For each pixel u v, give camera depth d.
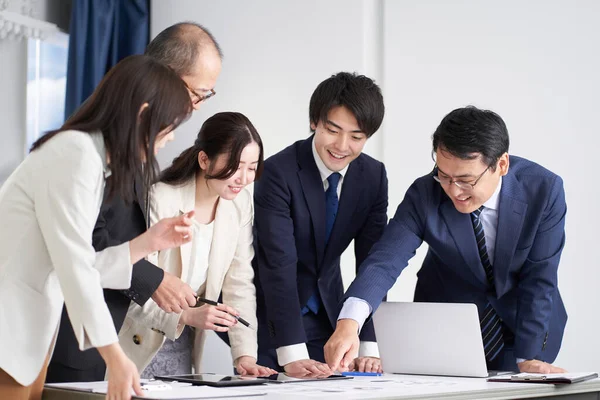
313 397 1.42
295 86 3.50
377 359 2.17
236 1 3.59
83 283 1.39
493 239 2.15
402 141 3.41
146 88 1.49
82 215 1.41
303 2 3.50
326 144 2.17
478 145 1.93
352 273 3.42
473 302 2.23
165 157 3.60
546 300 2.12
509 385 1.70
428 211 2.16
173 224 1.64
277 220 2.24
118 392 1.38
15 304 1.45
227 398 1.39
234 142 2.01
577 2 3.21
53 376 1.95
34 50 3.68
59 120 3.72
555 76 3.23
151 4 3.68
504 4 3.30
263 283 2.23
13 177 1.50
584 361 3.16
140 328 2.06
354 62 3.43
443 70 3.37
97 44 3.48
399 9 3.42
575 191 3.19
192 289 2.09
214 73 2.17
